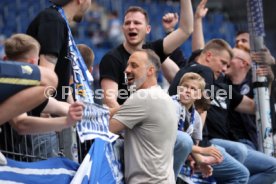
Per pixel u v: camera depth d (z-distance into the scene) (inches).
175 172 679.7
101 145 605.9
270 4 1958.7
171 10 2269.9
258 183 815.7
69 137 608.4
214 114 815.1
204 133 752.3
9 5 2119.8
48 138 597.3
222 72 815.7
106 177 612.7
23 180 530.0
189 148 675.4
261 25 876.6
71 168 581.6
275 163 815.7
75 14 642.2
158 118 634.8
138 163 629.9
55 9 621.9
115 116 635.5
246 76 925.2
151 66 659.4
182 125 697.6
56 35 602.5
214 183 761.6
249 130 884.0
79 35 2039.9
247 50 976.9
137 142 636.1
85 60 717.9
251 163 813.2
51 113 584.1
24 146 573.3
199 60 813.9
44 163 554.3
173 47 778.2
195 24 918.4
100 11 2135.8
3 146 554.9
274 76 951.0
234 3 2246.6
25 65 496.7
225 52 804.6
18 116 533.0
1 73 484.1
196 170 721.0
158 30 2106.3
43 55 597.3
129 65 661.9
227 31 2197.3
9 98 491.5
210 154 708.7
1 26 2055.9
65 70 619.2
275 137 903.1
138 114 633.0
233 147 780.0
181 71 757.9
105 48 2022.6
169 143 640.4
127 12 764.0
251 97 918.4
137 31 752.3
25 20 2094.0
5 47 548.4
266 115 860.0
